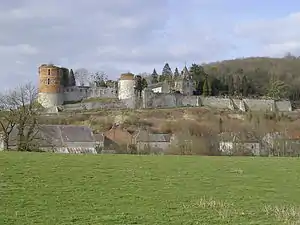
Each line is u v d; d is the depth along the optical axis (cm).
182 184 3042
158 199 2548
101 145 9738
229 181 3206
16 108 7131
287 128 12019
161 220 2062
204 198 2595
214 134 10406
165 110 14675
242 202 2522
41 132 8912
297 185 3117
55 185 2859
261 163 4194
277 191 2884
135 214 2169
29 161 3753
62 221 1994
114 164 3806
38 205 2311
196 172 3553
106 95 17512
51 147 7962
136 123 12694
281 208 2358
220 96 18200
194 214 2197
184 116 13775
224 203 2462
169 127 12025
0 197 2467
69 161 3853
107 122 12988
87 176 3200
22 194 2566
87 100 16912
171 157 4553
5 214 2095
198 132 10975
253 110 16125
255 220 2106
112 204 2388
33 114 7131
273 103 17612
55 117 13238
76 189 2756
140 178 3212
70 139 9381
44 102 16475
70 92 17075
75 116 13612
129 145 10050
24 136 7275
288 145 9650
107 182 3020
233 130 11294
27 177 3081
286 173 3619
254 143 9694
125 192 2723
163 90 18600
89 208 2273
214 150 9238
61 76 17325
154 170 3575
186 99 17038
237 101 17450
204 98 17350
